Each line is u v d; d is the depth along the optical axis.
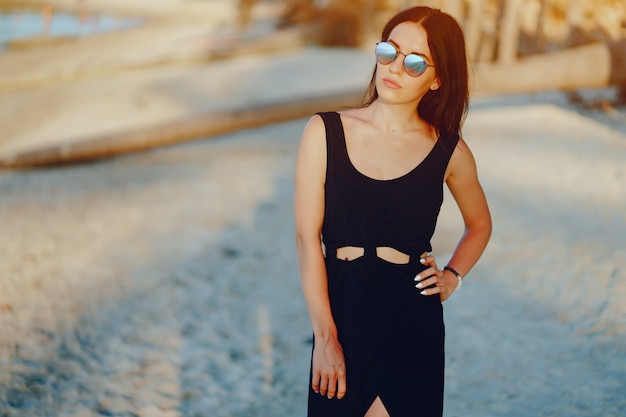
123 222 4.94
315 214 2.08
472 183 2.24
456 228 4.66
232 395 3.03
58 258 4.36
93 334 3.50
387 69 2.06
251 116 7.52
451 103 2.15
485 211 2.30
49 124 8.30
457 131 2.18
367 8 11.61
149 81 9.99
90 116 8.53
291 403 2.98
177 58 11.20
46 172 6.44
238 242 4.58
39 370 3.19
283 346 3.42
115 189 5.70
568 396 2.96
